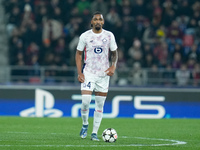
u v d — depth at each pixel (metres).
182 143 32.00
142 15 74.75
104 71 32.50
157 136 37.69
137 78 62.56
